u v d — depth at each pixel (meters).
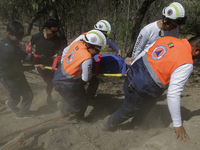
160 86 2.31
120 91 5.09
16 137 2.71
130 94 2.51
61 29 5.50
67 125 3.20
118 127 3.28
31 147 2.75
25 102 3.54
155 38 3.18
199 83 5.34
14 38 3.06
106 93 4.96
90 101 4.42
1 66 3.16
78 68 2.75
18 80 3.32
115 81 5.96
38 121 3.55
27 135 2.78
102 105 4.23
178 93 2.03
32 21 6.98
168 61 2.10
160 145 2.26
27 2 6.09
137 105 2.55
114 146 2.80
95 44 2.62
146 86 2.35
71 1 6.18
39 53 3.86
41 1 5.48
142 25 7.15
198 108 3.65
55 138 2.86
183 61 2.00
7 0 6.74
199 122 2.61
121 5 7.72
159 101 4.17
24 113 3.60
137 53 3.39
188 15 8.25
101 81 5.96
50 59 3.48
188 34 9.16
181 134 2.22
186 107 3.77
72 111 3.14
